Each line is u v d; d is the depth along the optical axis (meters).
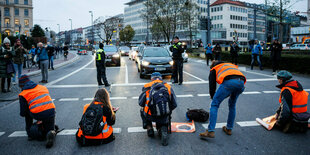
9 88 7.85
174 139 3.87
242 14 91.19
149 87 3.86
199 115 4.66
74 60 27.41
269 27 67.69
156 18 43.38
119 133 4.16
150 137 3.96
